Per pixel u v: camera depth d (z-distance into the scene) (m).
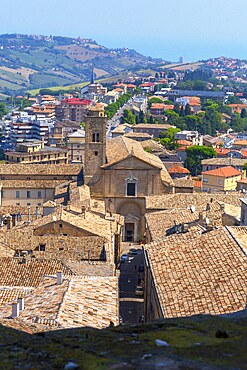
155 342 35.25
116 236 172.25
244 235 93.94
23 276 108.25
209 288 79.00
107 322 75.31
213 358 32.03
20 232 143.62
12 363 33.72
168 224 154.38
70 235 154.62
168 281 84.62
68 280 86.25
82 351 35.06
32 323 67.69
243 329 39.12
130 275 161.00
